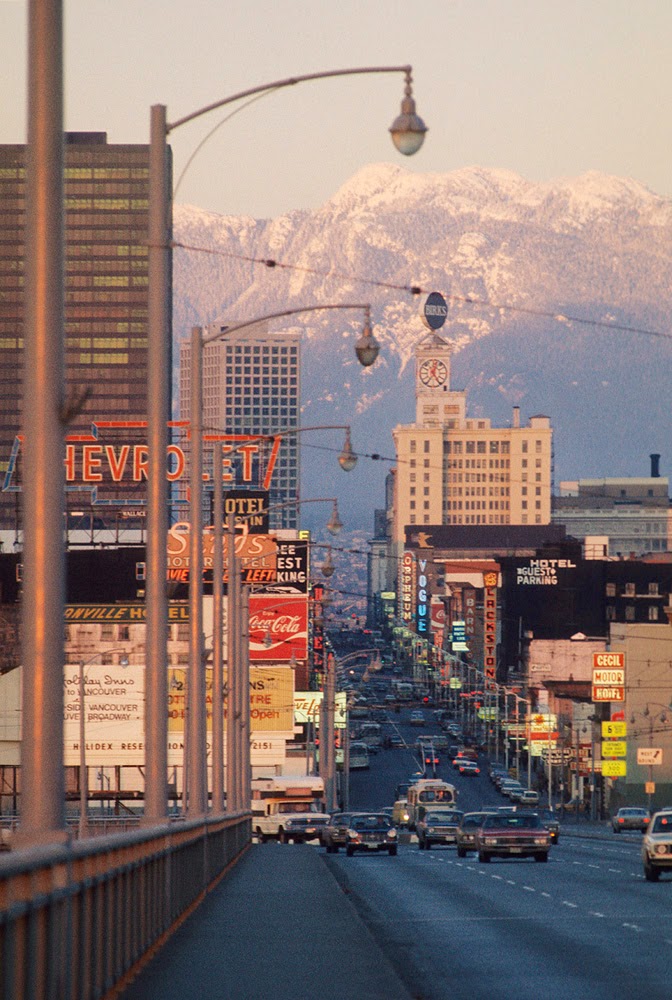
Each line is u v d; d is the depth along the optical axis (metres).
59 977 45.81
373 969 68.56
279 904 106.62
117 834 62.78
